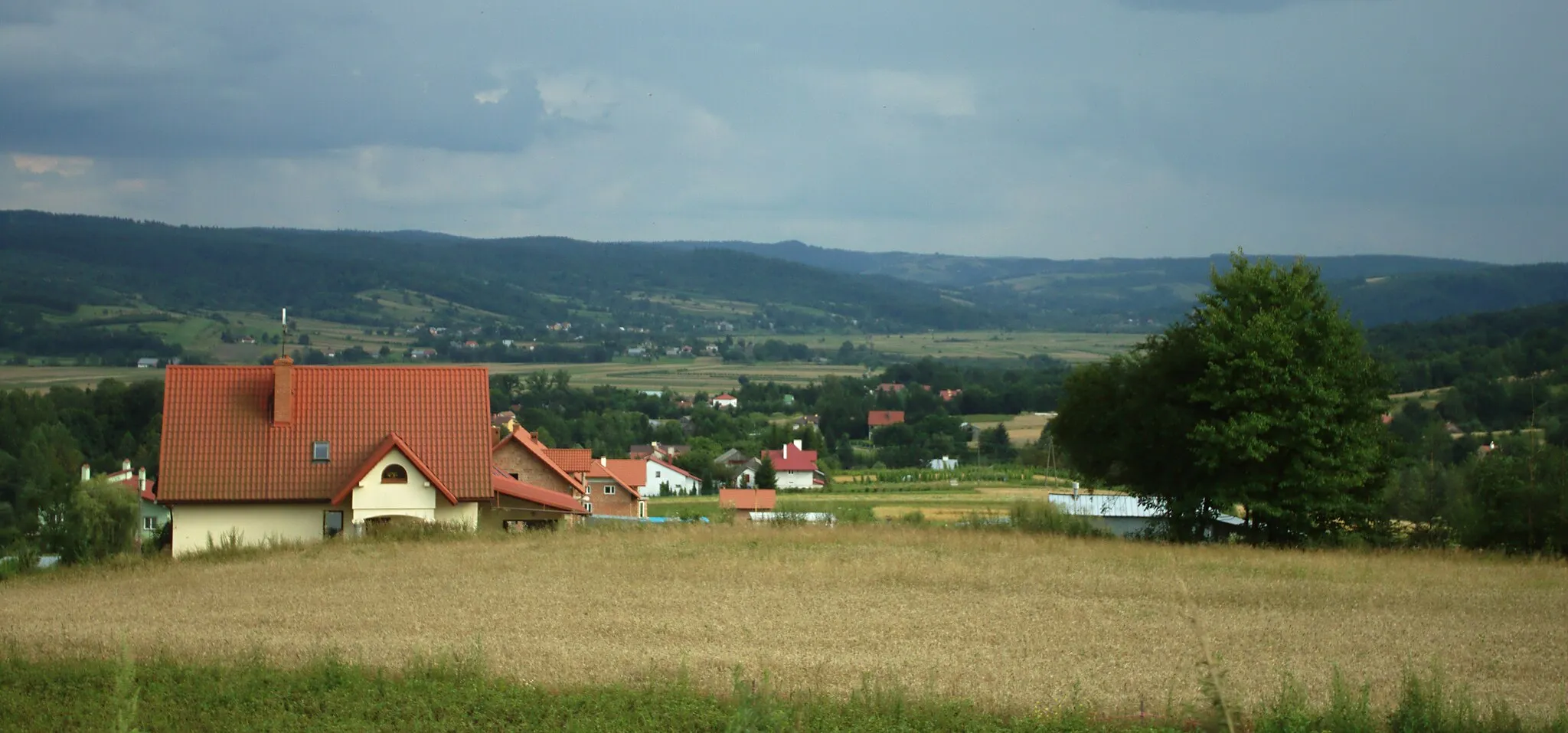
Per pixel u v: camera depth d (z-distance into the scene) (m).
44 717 18.84
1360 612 28.84
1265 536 50.19
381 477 45.53
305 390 47.97
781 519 51.91
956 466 136.25
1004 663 22.97
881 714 18.81
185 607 29.16
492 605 28.95
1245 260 51.16
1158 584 32.78
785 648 24.25
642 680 20.83
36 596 31.34
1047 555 38.88
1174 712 19.36
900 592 31.03
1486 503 47.78
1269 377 47.31
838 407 175.75
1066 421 54.62
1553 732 17.86
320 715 19.09
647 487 121.19
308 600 29.89
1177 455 50.31
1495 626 27.27
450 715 18.88
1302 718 18.05
